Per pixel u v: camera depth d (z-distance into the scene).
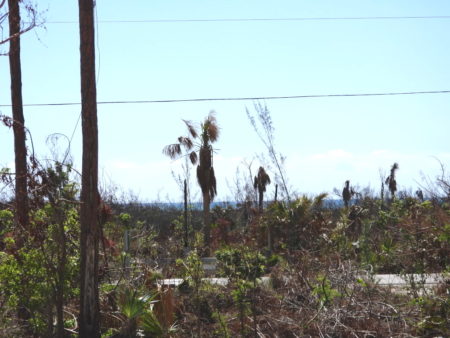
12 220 10.94
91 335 10.19
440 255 13.67
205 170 27.95
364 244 16.48
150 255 15.83
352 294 11.07
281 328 10.63
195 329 10.87
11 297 9.96
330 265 12.48
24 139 12.73
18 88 12.84
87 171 10.37
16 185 10.70
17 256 10.11
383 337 10.31
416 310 11.09
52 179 10.40
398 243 15.94
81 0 10.46
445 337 10.44
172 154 28.44
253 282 11.07
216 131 28.22
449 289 11.50
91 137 10.38
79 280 10.58
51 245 10.25
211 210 31.17
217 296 11.80
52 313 10.23
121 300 10.57
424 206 16.05
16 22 12.66
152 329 10.33
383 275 14.59
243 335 10.34
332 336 10.30
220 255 11.46
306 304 11.52
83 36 10.46
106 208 14.74
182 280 12.47
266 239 19.95
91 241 10.28
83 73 10.44
